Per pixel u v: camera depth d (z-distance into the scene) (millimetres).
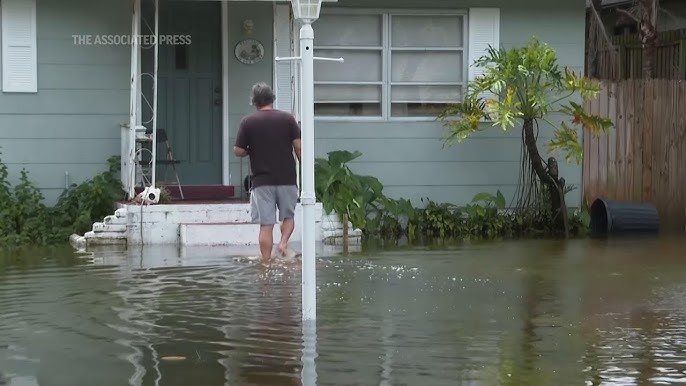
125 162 14148
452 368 6977
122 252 12609
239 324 8273
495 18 15648
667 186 16422
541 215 15570
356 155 15039
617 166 16219
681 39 19641
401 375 6789
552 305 9219
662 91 16391
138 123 14266
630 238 14508
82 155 14633
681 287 10195
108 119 14695
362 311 8836
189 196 14617
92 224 13875
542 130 15883
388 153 15547
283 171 11695
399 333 8008
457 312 8844
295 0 7820
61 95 14555
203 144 15031
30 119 14500
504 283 10359
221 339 7762
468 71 15688
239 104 14977
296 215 13719
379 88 15578
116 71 14688
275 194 11719
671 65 20047
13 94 14430
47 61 14500
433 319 8539
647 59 19141
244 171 15039
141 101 14719
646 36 19156
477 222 15258
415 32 15625
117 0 14656
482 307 9078
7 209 13781
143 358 7211
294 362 7102
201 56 14969
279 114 11664
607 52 20188
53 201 14570
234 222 13586
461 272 11062
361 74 15531
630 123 16266
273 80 14820
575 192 15961
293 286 10039
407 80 15648
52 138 14562
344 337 7844
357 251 12867
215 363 7066
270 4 14938
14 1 14344
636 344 7719
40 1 14438
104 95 14672
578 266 11578
